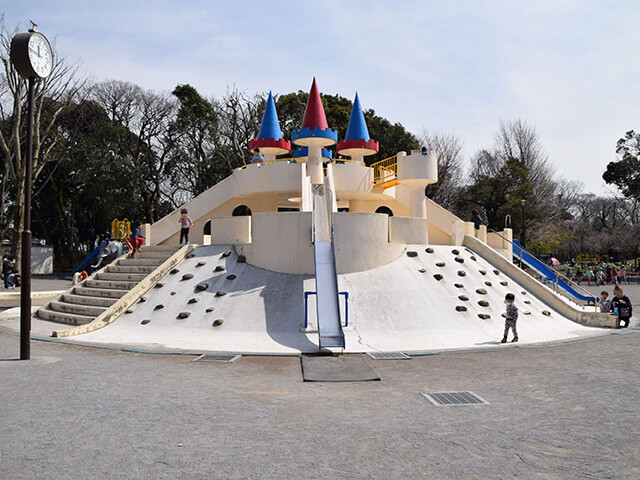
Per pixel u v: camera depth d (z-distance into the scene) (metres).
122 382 8.05
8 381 7.98
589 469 4.61
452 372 9.09
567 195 78.75
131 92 45.62
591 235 65.75
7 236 43.28
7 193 43.16
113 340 12.18
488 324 14.03
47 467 4.59
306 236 15.02
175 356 10.45
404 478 4.39
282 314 13.43
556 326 14.91
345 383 8.23
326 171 23.09
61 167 43.12
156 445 5.21
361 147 24.09
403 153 20.55
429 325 13.40
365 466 4.67
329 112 43.81
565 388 7.86
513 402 7.03
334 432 5.68
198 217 25.77
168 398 7.12
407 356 10.61
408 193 25.92
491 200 47.53
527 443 5.32
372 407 6.76
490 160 53.66
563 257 66.44
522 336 13.26
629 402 7.02
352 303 13.81
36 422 5.94
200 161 44.38
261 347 11.44
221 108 46.47
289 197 25.91
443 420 6.16
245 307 13.66
